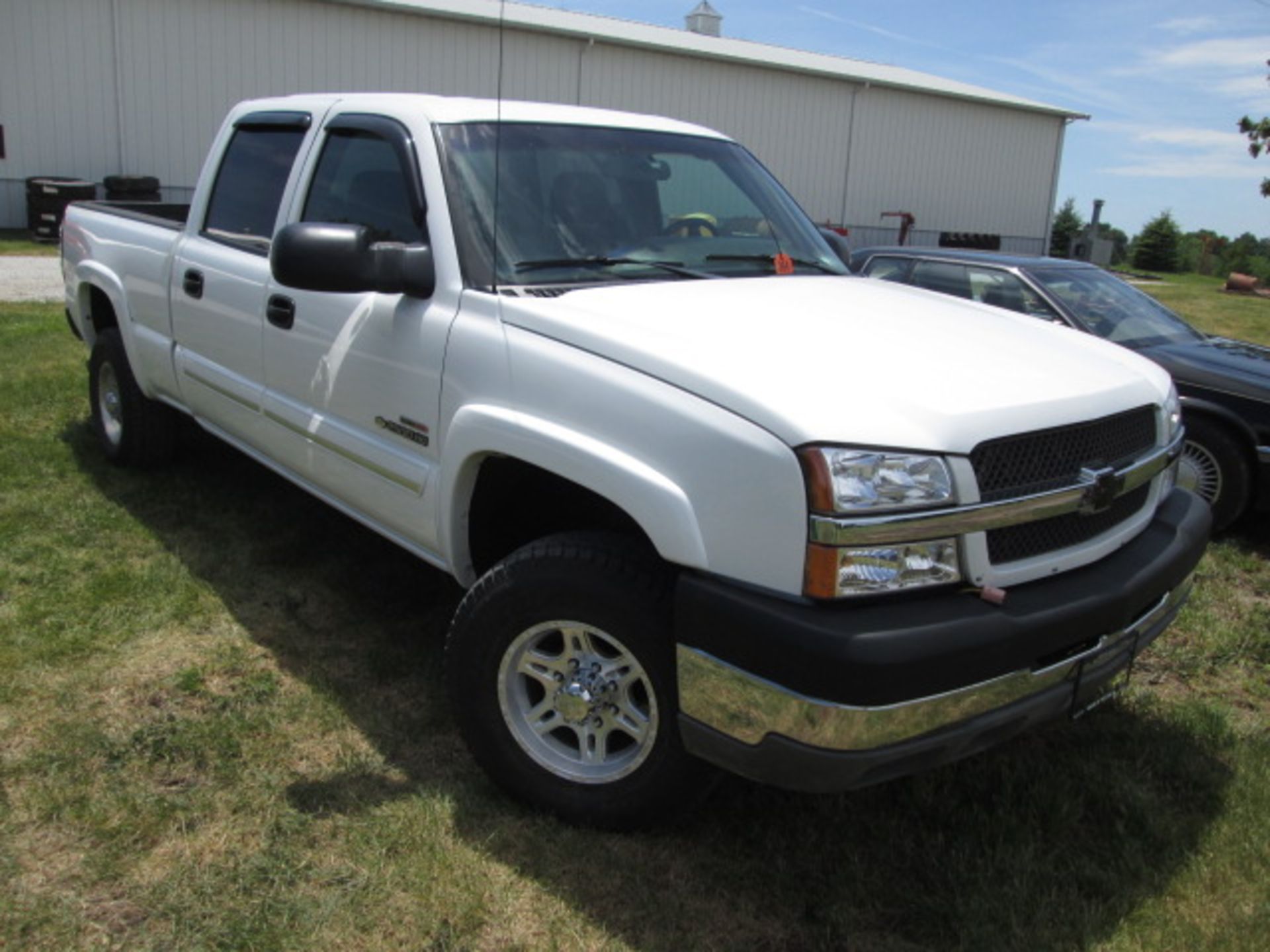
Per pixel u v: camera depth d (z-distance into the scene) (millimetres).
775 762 2299
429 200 3203
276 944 2361
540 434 2670
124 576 4191
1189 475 5781
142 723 3176
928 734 2279
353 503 3566
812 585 2223
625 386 2535
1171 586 2850
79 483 5246
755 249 3699
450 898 2525
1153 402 2928
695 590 2350
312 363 3594
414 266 3102
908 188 28828
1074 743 3387
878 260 7629
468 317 2988
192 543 4582
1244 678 4023
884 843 2814
